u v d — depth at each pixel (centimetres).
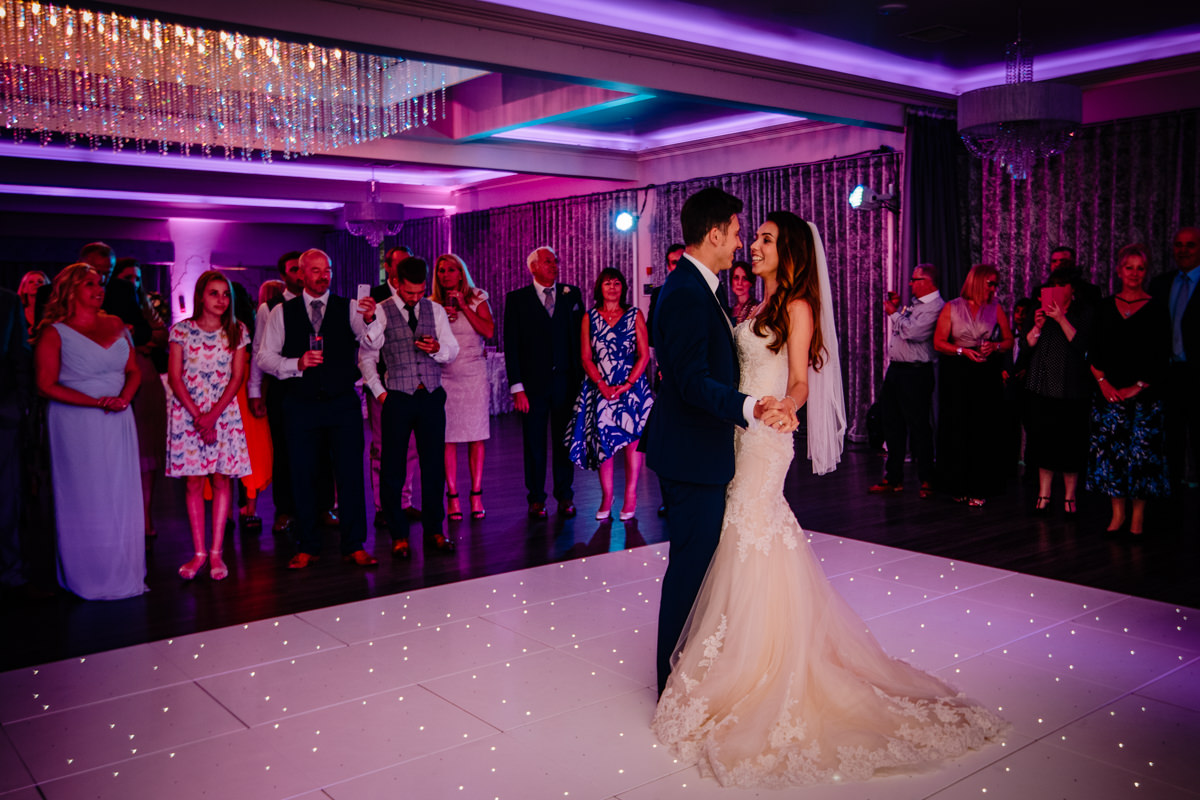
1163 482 495
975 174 829
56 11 724
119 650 356
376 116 888
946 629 361
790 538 280
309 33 499
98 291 424
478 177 1368
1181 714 283
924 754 254
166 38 776
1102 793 236
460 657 342
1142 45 703
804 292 283
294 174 1279
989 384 598
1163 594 405
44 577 470
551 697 304
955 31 659
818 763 248
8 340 420
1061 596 403
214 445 450
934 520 559
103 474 422
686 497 284
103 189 1138
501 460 820
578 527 557
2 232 1387
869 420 853
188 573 454
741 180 1021
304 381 461
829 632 285
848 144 925
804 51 715
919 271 623
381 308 483
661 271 1137
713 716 270
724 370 278
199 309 450
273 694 310
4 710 300
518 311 574
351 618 391
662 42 615
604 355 532
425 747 269
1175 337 543
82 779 252
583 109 838
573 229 1255
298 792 243
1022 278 806
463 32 552
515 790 242
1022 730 273
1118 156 734
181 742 275
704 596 284
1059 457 556
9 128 922
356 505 482
